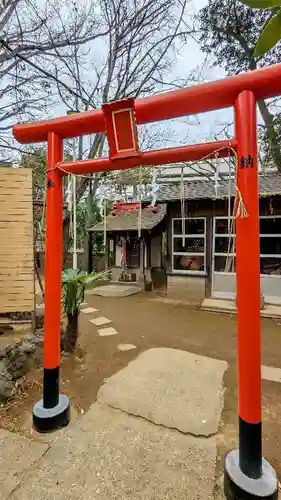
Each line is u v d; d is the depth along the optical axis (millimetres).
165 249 8156
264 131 6809
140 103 2031
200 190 7676
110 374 3316
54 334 2383
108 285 9359
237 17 6453
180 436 2223
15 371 3041
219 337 4672
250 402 1697
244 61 6766
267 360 3738
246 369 1713
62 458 1973
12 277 3984
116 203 10828
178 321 5633
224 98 1848
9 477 1812
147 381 3090
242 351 1738
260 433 1709
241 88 1768
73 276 3914
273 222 6852
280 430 2328
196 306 6875
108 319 5750
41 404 2416
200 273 7410
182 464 1928
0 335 3754
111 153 2186
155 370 3359
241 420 1734
